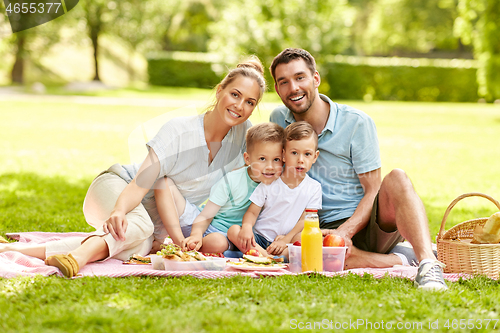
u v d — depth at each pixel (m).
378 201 2.80
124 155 8.73
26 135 10.70
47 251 2.73
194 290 2.30
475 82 23.89
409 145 10.71
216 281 2.45
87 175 6.77
